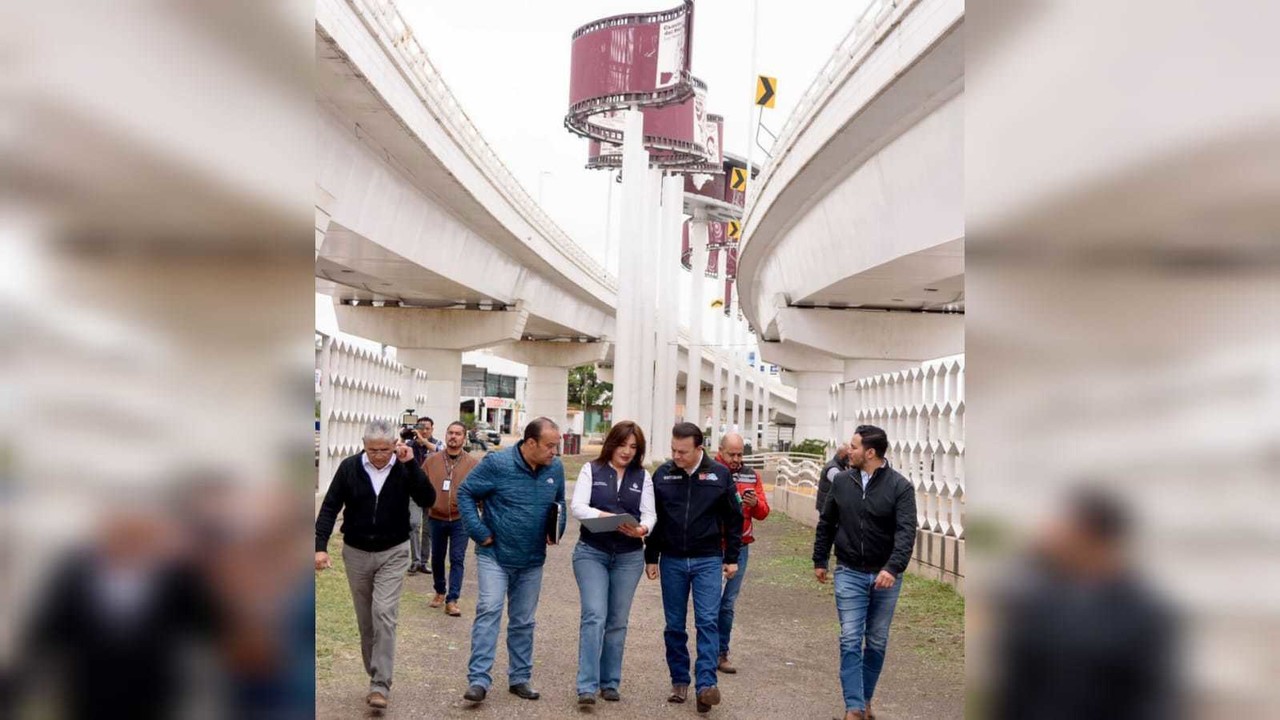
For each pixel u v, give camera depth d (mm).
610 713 6457
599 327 54594
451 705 6410
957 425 10898
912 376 12656
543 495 6684
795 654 8406
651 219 45000
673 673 6828
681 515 6820
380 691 6141
